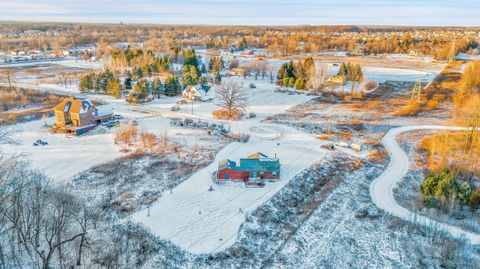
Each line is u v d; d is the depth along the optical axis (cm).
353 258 3538
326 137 7025
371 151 6316
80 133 6938
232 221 4134
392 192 4847
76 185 4834
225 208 4403
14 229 3381
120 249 3472
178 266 3384
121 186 4875
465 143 6097
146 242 3691
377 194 4784
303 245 3741
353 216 4262
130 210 4278
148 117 8288
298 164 5712
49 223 3431
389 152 6291
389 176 5338
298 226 4078
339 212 4353
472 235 3838
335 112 8912
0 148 6075
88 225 3822
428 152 6253
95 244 3522
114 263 3262
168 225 4016
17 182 3591
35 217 3350
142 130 7238
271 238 3859
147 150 6172
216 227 4016
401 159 5981
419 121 8131
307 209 4431
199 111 8931
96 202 4397
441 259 3456
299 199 4694
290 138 6981
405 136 7112
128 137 6562
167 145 6425
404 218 4181
